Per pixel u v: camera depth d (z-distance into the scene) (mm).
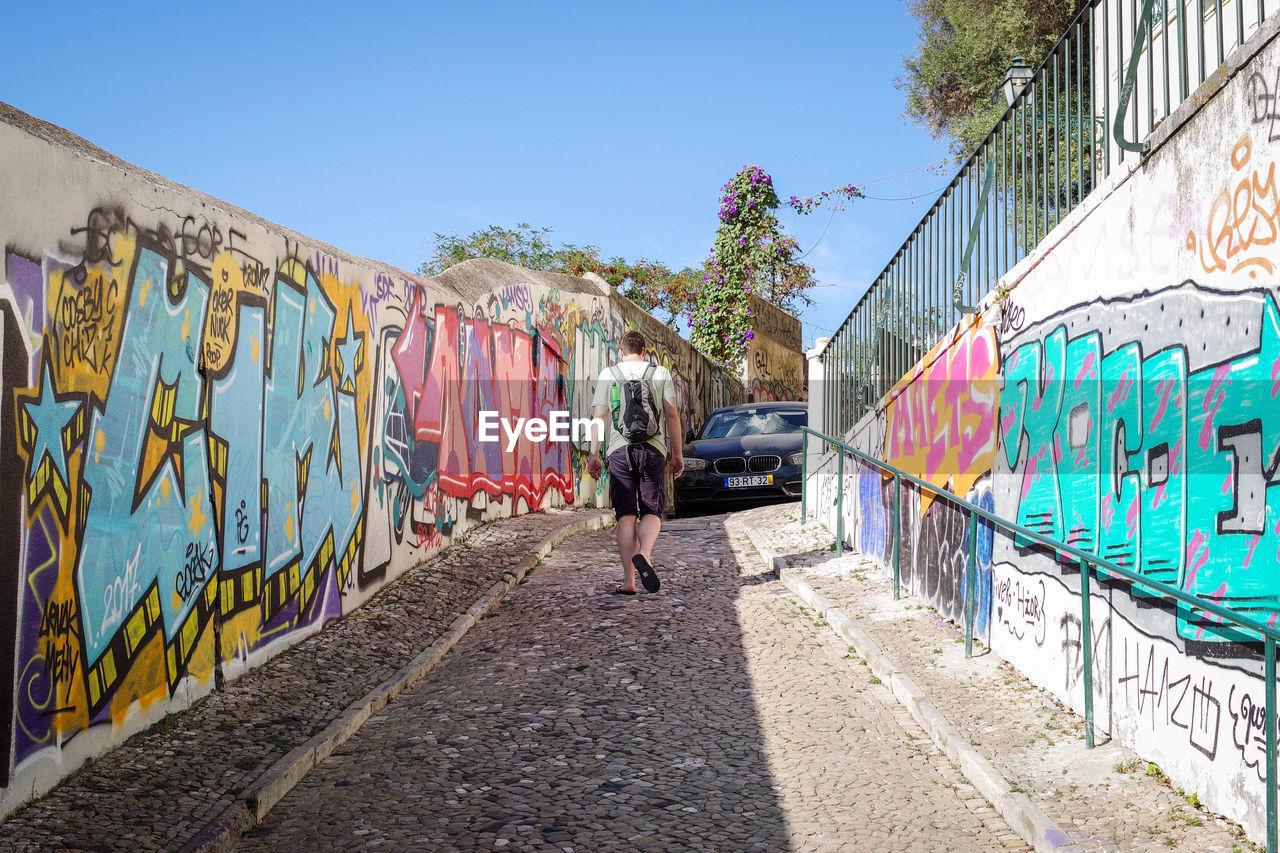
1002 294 5961
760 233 22484
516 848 3730
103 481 4227
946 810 4133
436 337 9102
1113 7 5883
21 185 3680
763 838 3852
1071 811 3865
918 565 7410
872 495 8766
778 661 6203
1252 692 3471
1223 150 3709
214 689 5180
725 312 22812
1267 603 3402
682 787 4332
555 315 13125
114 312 4301
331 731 4828
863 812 4102
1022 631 5566
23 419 3691
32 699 3740
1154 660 4164
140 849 3479
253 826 3941
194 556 4996
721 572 8727
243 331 5523
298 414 6250
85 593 4090
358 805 4137
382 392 7758
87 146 4762
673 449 7934
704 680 5828
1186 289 3975
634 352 7910
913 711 5250
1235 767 3570
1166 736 4059
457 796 4219
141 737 4492
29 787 3715
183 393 4891
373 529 7508
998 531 5945
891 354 8406
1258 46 3463
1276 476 3365
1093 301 4812
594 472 7906
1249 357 3531
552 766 4555
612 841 3799
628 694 5562
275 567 5906
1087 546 4828
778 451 12477
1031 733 4719
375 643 6418
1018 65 6027
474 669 6090
